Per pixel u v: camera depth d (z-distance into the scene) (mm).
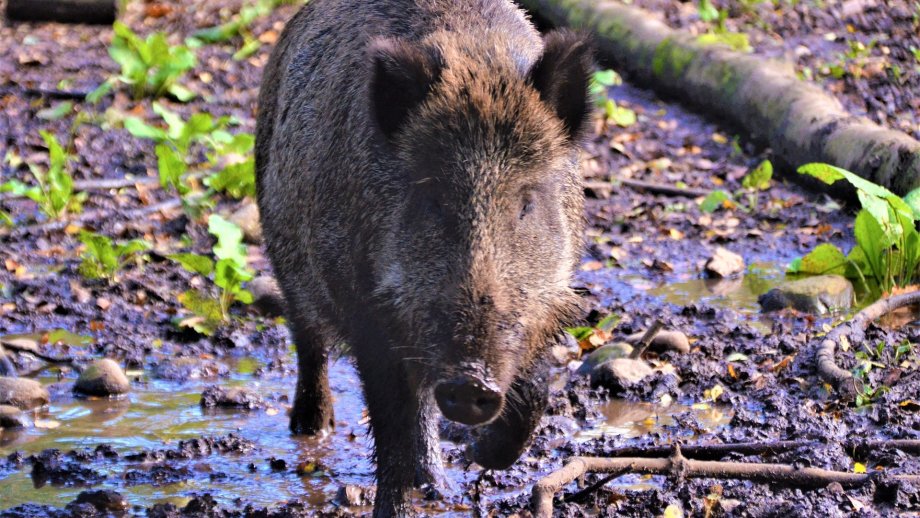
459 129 7457
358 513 8953
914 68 21766
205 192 17141
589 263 15164
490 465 8844
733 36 22000
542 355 8406
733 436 9914
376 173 7949
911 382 10758
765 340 12203
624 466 8789
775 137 18203
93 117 20125
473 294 7020
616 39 21953
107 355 12484
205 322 13203
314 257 9008
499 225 7270
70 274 14609
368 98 7809
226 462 9953
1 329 13109
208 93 21688
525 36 8773
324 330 9531
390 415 8453
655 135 19719
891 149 15867
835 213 16547
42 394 11180
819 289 13336
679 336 12164
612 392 11273
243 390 11406
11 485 9438
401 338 7941
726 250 15172
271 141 10438
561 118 8039
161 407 11180
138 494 9281
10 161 18078
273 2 25984
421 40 8430
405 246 7531
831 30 23891
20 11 25266
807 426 9922
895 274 13570
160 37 21266
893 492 8391
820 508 8156
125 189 17453
